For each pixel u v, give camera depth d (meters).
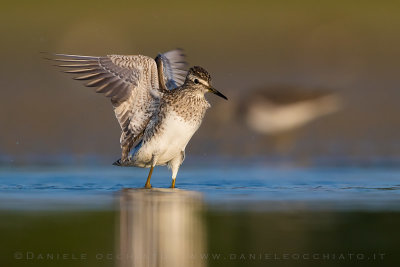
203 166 15.90
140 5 27.11
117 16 26.50
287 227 8.68
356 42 25.94
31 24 25.72
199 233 8.36
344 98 21.52
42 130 19.11
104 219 9.03
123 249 7.75
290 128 20.12
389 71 24.16
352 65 24.64
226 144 18.91
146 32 25.81
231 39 25.91
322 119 20.55
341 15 27.38
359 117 20.59
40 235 8.29
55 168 15.10
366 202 10.47
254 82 23.39
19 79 22.53
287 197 11.02
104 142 18.50
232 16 27.14
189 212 9.55
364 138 19.19
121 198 10.80
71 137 18.77
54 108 20.44
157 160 12.38
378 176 13.88
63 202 10.37
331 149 18.08
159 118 12.05
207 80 12.30
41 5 26.95
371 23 27.00
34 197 10.94
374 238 8.22
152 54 24.94
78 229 8.52
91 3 27.08
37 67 23.41
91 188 12.20
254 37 26.06
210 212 9.56
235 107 20.55
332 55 25.25
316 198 10.88
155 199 10.68
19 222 8.89
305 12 27.50
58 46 24.80
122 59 11.99
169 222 8.88
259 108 20.12
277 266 7.37
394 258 7.61
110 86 11.85
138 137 12.37
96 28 25.77
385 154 17.38
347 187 12.33
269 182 13.11
